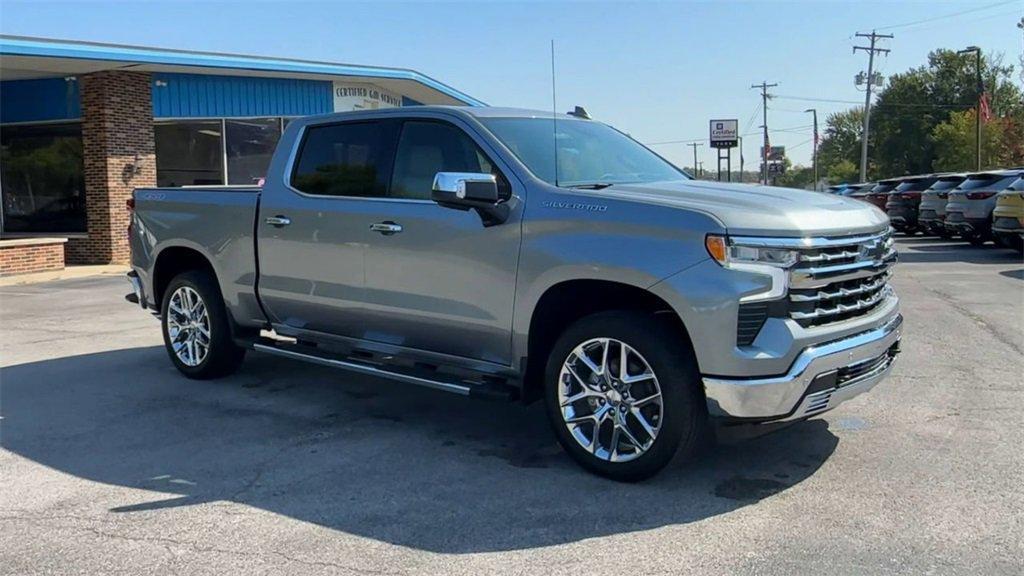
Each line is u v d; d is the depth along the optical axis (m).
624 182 5.14
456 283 4.97
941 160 63.78
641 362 4.37
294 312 6.04
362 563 3.58
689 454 4.35
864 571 3.46
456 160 5.14
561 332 4.89
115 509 4.20
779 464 4.74
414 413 5.91
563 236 4.50
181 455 5.02
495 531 3.90
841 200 4.75
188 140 20.27
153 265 7.05
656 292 4.16
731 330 4.01
